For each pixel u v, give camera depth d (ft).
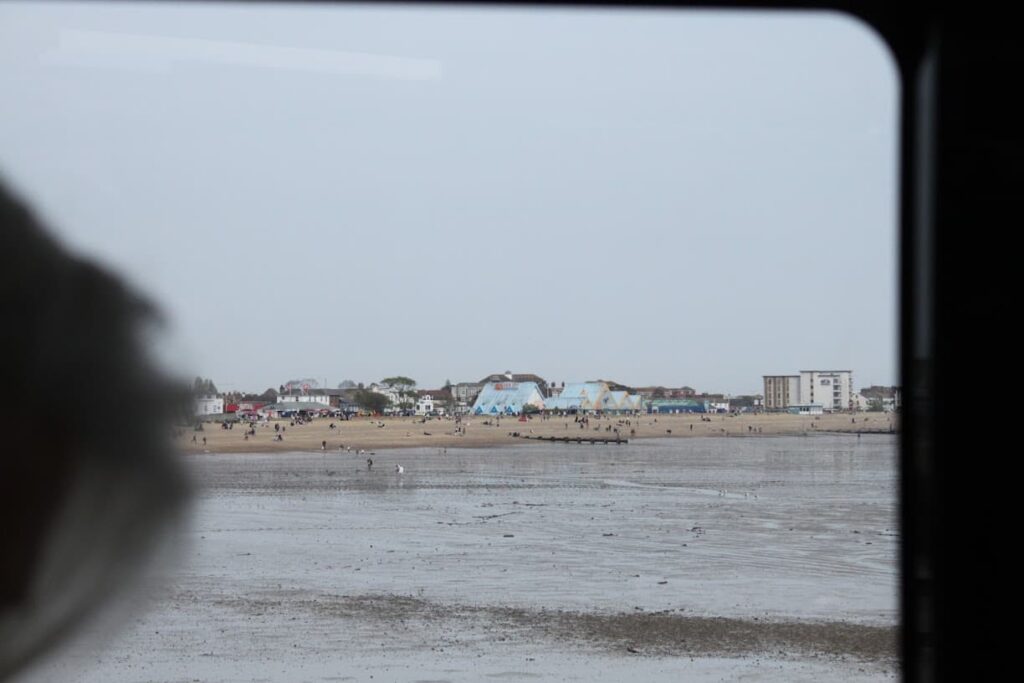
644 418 383.86
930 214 10.64
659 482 132.26
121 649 33.22
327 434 274.77
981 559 10.18
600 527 80.53
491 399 376.07
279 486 121.60
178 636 35.68
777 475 142.82
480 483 131.85
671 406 396.98
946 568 10.32
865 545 69.05
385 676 31.24
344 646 35.60
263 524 79.56
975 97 10.42
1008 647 10.03
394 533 75.36
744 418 376.48
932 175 10.59
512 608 44.55
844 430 276.41
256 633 37.06
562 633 38.86
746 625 40.70
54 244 5.20
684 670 32.73
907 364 10.84
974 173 10.37
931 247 10.61
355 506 97.35
